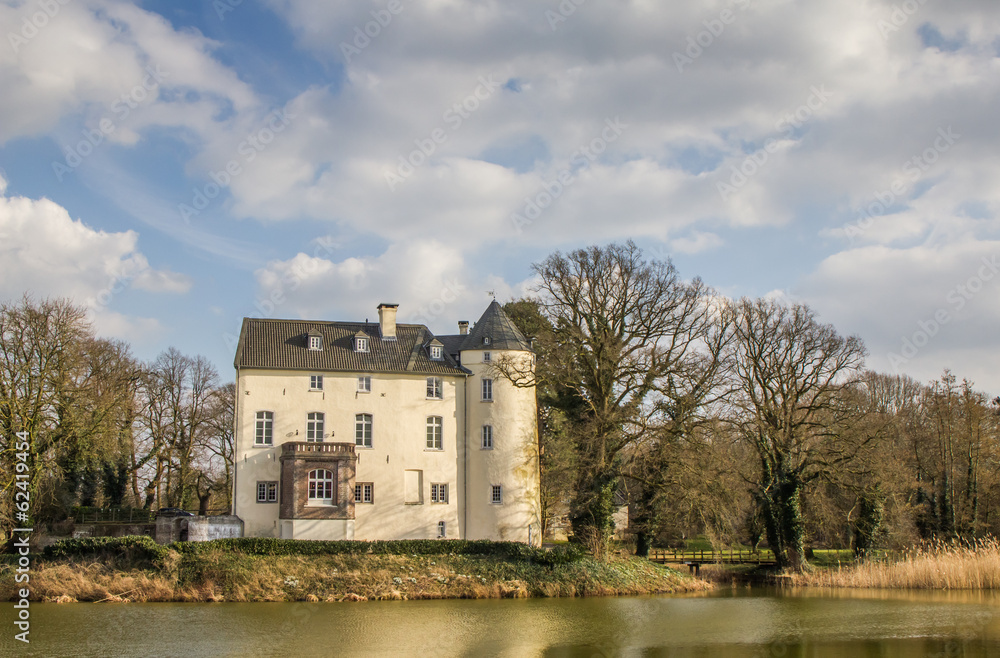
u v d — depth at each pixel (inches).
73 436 2003.0
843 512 2244.1
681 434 1910.7
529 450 2236.7
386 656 1179.3
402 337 2324.1
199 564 1720.0
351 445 2052.2
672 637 1330.0
